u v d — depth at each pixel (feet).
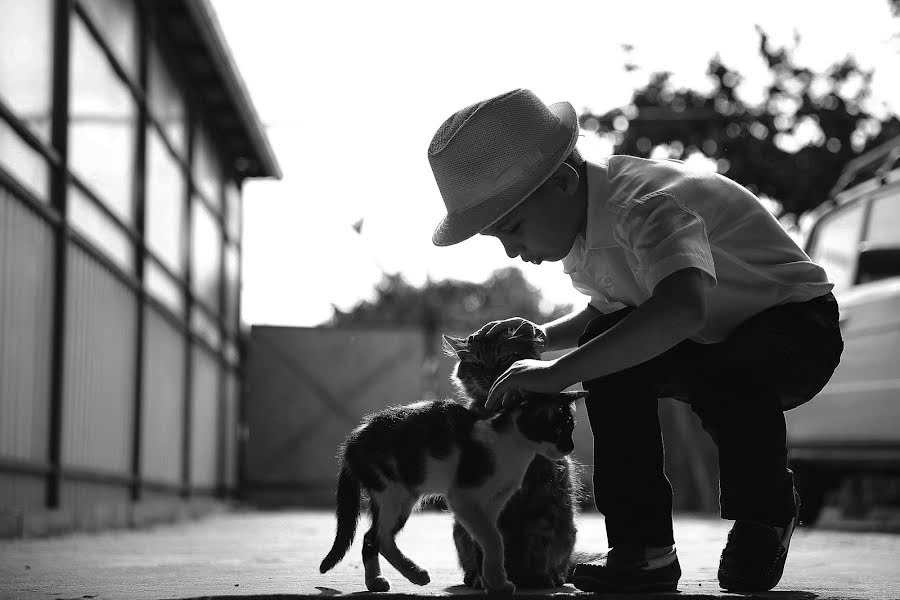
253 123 55.16
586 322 13.74
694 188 11.36
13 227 25.90
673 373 11.78
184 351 48.73
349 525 12.06
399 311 134.31
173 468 46.75
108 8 35.55
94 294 33.45
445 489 11.53
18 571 16.20
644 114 72.38
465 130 10.93
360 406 61.67
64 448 30.48
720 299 11.42
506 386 10.79
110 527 33.01
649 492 11.35
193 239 50.65
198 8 40.73
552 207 11.16
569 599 10.57
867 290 31.89
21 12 26.61
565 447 11.54
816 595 11.15
